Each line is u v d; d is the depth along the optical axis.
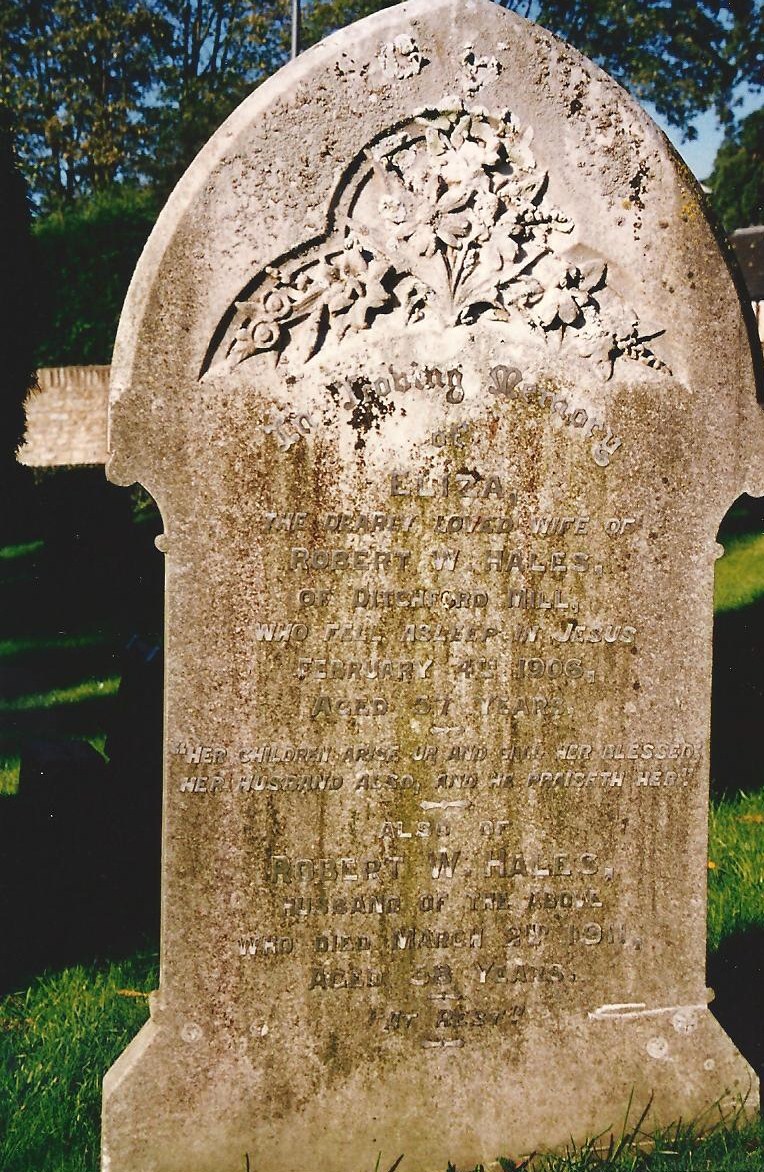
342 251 2.09
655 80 12.73
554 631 2.16
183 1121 2.10
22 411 4.89
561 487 2.16
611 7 12.34
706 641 2.21
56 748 3.44
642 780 2.20
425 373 2.11
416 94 2.08
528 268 2.14
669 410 2.18
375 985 2.14
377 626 2.12
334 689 2.11
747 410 2.21
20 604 7.38
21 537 8.56
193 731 2.08
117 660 6.07
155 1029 2.09
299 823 2.11
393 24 2.07
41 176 15.91
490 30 2.09
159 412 2.05
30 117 15.77
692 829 2.22
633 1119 2.21
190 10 15.93
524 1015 2.18
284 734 2.10
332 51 2.06
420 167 2.10
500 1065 2.17
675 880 2.21
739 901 2.84
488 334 2.13
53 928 2.82
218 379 2.06
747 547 6.43
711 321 2.18
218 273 2.05
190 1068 2.10
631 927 2.21
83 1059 2.33
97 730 4.72
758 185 14.00
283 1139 2.12
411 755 2.13
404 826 2.14
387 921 2.14
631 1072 2.21
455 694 2.14
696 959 2.23
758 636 4.87
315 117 2.06
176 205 2.04
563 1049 2.19
